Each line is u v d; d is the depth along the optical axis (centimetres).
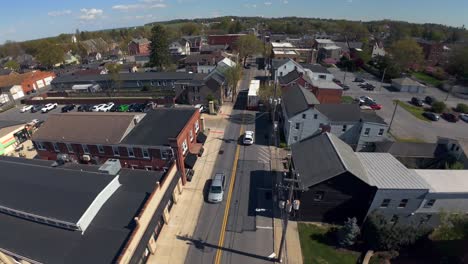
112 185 2738
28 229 2398
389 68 8525
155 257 2547
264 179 3662
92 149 3775
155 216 2612
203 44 14512
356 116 4222
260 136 4859
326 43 12256
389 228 2477
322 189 2702
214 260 2511
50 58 11706
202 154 4288
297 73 6494
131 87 8081
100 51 16438
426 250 2548
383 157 3198
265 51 12075
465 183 2781
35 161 3553
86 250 2164
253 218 3002
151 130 3772
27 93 8488
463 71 8294
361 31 18100
